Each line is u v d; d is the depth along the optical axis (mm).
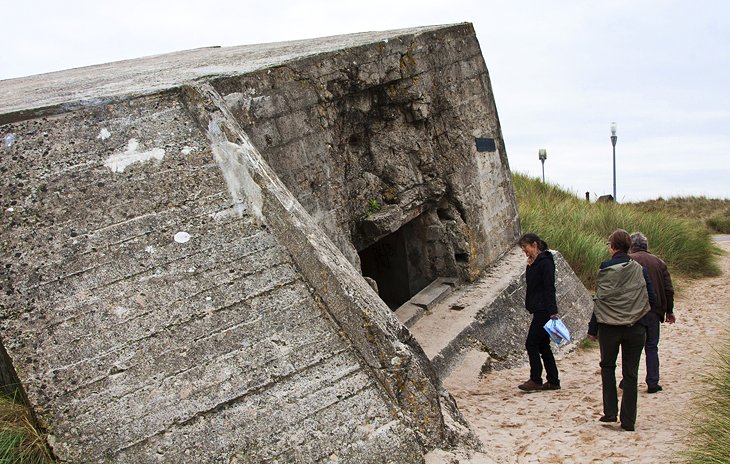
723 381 5242
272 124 5848
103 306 4023
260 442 3738
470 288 8070
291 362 3955
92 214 4301
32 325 3941
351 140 7215
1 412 4086
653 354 6406
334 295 4102
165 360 3914
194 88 4891
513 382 6828
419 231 8211
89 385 3834
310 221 4520
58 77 8180
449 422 4172
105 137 4598
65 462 3680
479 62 8547
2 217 4211
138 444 3711
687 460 4453
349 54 6703
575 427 5398
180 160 4578
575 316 8531
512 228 9133
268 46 8648
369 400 3891
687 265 11516
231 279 4176
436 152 7922
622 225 12023
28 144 4492
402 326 4188
